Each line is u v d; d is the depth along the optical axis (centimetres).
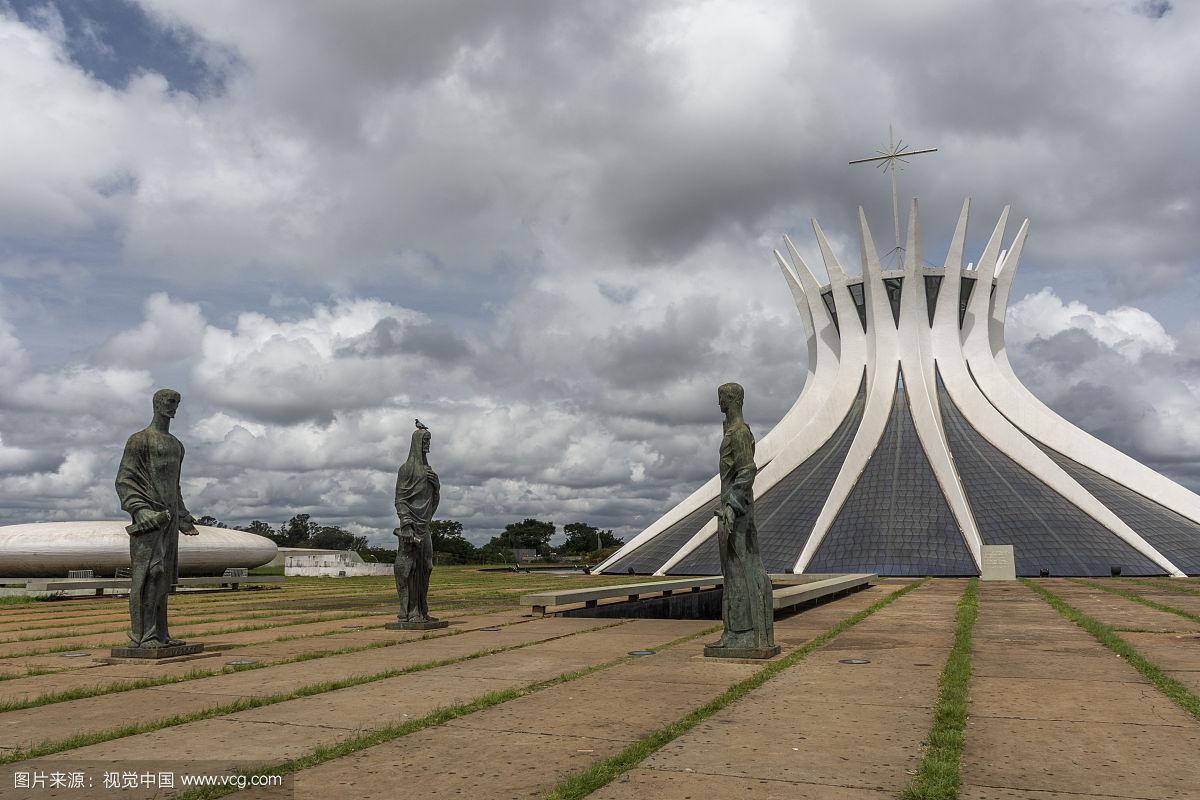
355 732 755
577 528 13038
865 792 576
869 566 4094
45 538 3753
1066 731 736
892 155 5500
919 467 4756
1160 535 4212
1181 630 1456
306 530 11862
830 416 5303
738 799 564
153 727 777
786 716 803
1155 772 616
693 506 5331
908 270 5200
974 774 614
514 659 1206
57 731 765
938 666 1090
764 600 1179
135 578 1241
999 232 5384
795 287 5859
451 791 584
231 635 1581
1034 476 4672
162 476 1271
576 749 691
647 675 1041
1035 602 2170
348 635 1566
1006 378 5488
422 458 1716
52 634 1708
